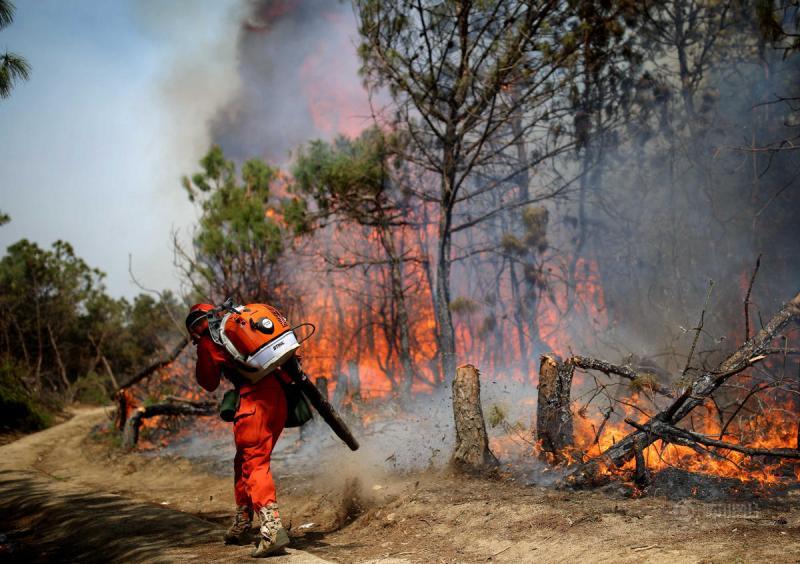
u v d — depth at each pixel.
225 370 4.17
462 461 5.34
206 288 12.73
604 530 3.52
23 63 5.37
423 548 3.76
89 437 14.33
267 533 3.70
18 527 5.75
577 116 10.91
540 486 4.82
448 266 11.23
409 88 10.45
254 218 12.10
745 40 10.54
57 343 39.19
